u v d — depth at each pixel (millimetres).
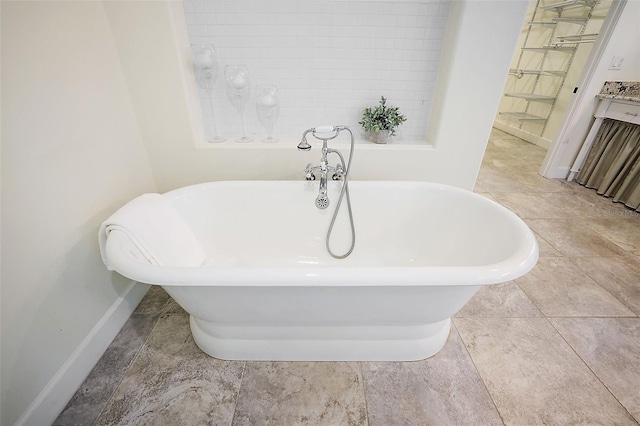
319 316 1079
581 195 2699
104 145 1270
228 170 1680
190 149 1612
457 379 1148
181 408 1042
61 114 1040
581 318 1429
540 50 4000
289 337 1177
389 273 871
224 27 1493
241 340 1187
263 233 1596
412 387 1120
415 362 1218
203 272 869
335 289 952
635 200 2400
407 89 1645
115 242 984
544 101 4000
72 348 1081
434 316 1091
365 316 1080
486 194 2719
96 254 1203
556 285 1639
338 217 1578
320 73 1600
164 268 885
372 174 1690
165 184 1703
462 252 1365
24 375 904
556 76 3773
